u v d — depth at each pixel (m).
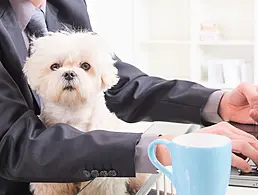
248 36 3.44
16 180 0.79
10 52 0.91
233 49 3.47
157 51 3.69
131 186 0.73
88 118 0.91
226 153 0.56
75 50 0.88
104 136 0.75
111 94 1.18
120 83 1.19
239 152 0.77
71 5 1.16
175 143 0.57
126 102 1.17
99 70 0.90
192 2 3.33
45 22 1.09
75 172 0.73
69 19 1.16
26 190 0.87
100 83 0.91
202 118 1.09
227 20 3.46
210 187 0.56
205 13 3.49
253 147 0.77
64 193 0.81
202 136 0.59
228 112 1.07
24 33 1.02
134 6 3.39
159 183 0.72
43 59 0.87
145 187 0.73
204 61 3.53
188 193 0.57
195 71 3.38
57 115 0.89
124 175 0.72
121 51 3.44
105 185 0.72
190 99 1.11
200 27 3.41
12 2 1.01
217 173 0.56
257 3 3.15
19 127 0.79
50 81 0.85
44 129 0.81
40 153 0.74
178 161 0.57
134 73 1.21
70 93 0.85
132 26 3.41
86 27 1.18
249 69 3.22
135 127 1.12
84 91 0.86
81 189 0.74
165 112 1.13
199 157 0.55
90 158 0.73
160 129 0.93
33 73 0.87
